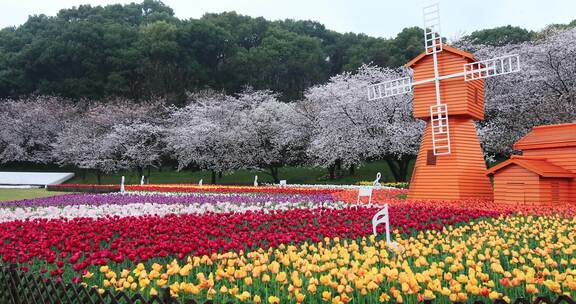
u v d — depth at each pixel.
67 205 21.70
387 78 42.84
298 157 54.66
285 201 22.02
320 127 45.34
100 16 96.19
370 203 18.41
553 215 14.24
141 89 73.50
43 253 8.38
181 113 56.94
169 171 64.00
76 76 78.00
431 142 22.31
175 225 11.52
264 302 6.67
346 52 86.56
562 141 18.78
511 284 6.26
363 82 41.34
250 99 56.03
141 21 101.19
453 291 6.38
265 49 83.00
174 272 6.98
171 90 73.06
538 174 17.64
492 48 41.19
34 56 78.56
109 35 79.69
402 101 38.00
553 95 32.94
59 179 54.56
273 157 51.22
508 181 18.70
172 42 77.69
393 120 38.66
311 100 51.44
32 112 66.12
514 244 9.96
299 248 10.19
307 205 20.36
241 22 99.50
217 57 82.56
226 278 7.44
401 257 8.01
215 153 50.94
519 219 13.78
